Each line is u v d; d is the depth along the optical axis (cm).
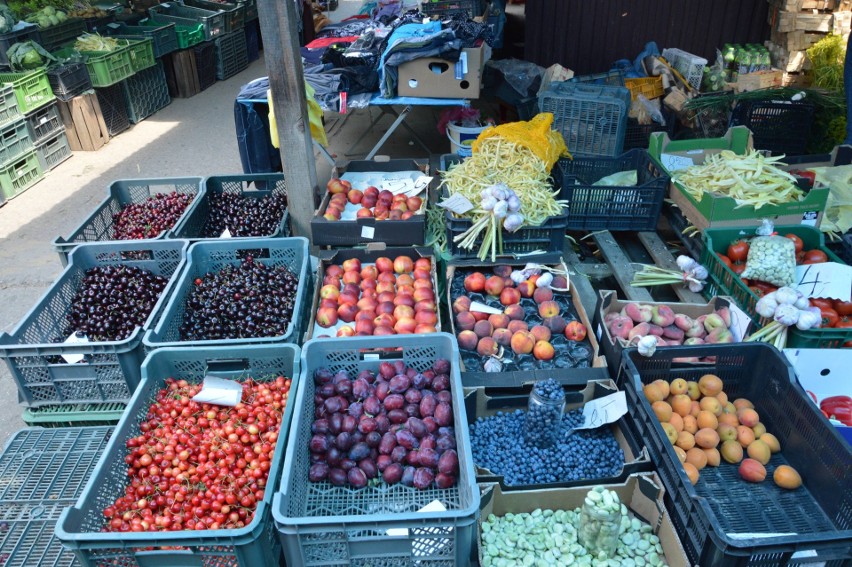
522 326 360
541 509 275
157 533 229
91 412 341
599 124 566
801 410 290
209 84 1066
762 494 286
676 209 479
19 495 296
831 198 469
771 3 746
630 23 800
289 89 440
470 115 671
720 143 507
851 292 373
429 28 604
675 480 258
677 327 357
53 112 745
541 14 817
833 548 229
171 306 362
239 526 262
